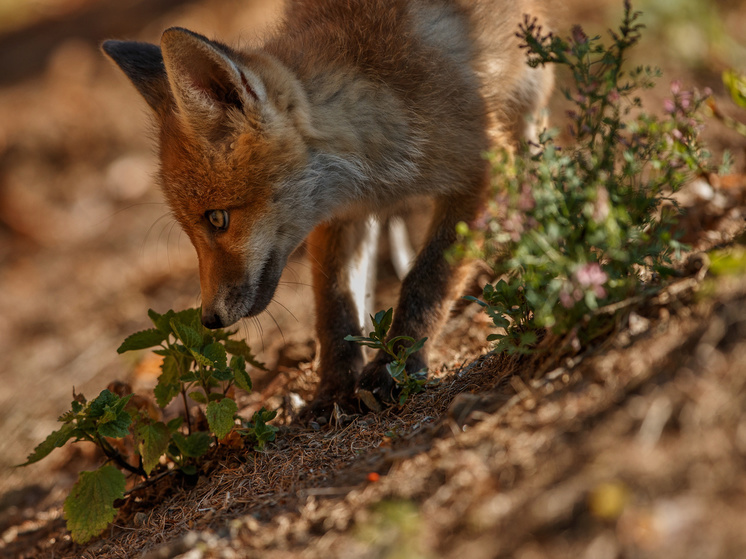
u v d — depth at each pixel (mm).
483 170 7738
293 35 8031
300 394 8156
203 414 7324
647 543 3414
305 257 10305
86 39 25656
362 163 7551
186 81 6492
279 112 6895
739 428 3738
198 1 24641
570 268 4777
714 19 14125
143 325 13211
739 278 4570
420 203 9227
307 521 4602
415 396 6609
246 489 5832
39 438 10594
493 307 5832
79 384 11945
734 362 4082
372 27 7574
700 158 6680
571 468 3906
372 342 6605
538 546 3598
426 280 7551
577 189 5281
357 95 7371
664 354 4402
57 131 19969
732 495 3477
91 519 6031
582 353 5031
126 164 19297
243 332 11250
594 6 16219
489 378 6031
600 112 6215
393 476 4602
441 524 3965
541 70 9367
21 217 18188
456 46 7781
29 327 14812
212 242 7164
